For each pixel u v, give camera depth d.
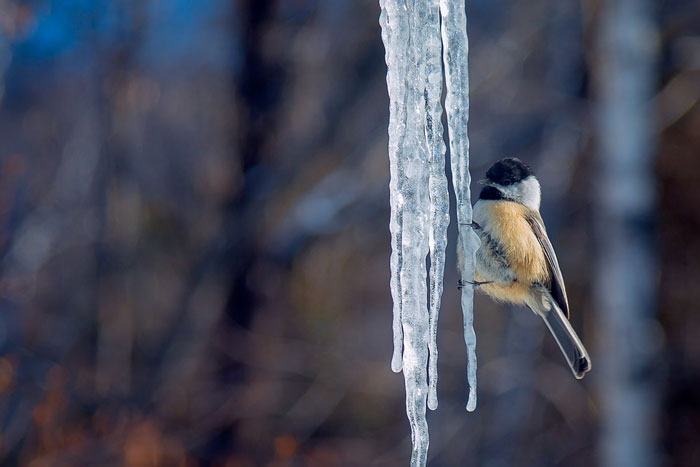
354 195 14.32
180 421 13.44
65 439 12.50
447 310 14.92
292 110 15.50
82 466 12.30
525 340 13.81
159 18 15.79
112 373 14.00
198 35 16.72
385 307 16.52
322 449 13.81
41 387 12.80
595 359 14.33
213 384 13.79
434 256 4.98
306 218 14.26
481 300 14.95
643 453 11.70
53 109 15.96
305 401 14.21
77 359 14.41
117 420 13.05
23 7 12.62
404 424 15.01
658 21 12.77
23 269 13.72
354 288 16.52
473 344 5.02
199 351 14.17
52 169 15.59
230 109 15.34
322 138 15.29
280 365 14.16
